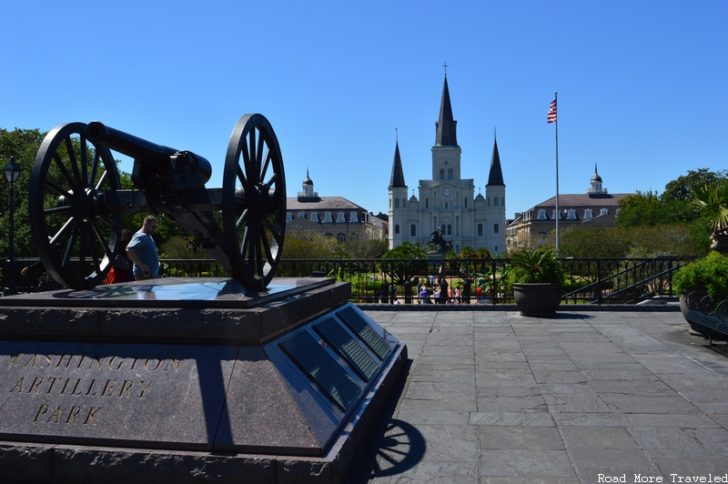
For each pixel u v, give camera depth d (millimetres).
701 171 65375
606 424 4449
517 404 5008
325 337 4824
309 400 3547
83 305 3957
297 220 109938
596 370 6215
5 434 3436
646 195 69375
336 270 13078
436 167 116000
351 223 115000
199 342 3721
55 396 3570
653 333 8422
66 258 4883
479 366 6492
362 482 3438
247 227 5082
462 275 15203
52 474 3295
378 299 12555
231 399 3408
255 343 3648
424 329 9125
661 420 4523
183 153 5082
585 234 34688
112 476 3236
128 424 3373
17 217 27562
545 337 8242
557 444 4035
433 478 3490
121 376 3611
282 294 4660
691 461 3705
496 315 10562
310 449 3160
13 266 12055
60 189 4887
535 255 10398
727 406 4867
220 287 5070
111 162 5684
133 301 3904
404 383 5750
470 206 114188
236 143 4559
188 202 5102
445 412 4793
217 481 3146
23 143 33656
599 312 10719
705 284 7844
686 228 31172
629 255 30656
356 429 3729
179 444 3262
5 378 3705
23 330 3900
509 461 3740
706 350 7180
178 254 26906
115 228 5988
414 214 114375
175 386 3518
